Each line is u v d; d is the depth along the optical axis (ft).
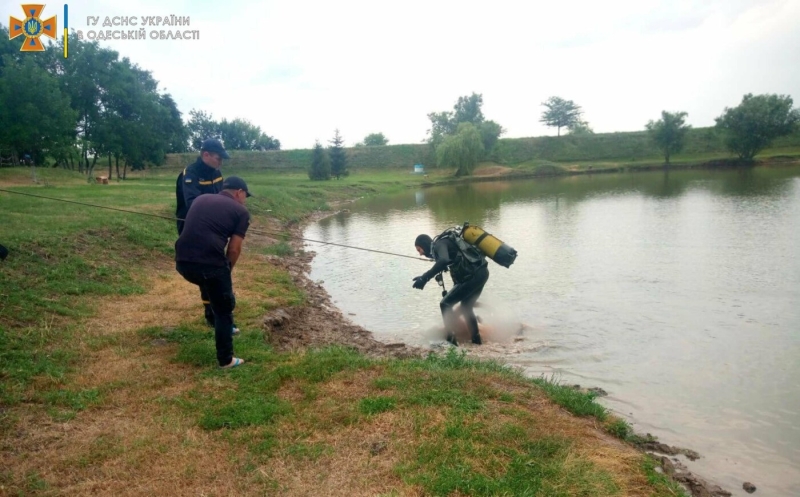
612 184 142.72
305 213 88.58
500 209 88.48
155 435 12.64
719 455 14.85
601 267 40.29
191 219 16.63
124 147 134.10
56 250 29.73
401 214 88.02
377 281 39.14
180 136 170.19
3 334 18.08
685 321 26.89
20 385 14.78
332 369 16.96
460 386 16.12
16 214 39.96
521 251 48.55
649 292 32.68
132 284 28.40
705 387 19.27
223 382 15.87
